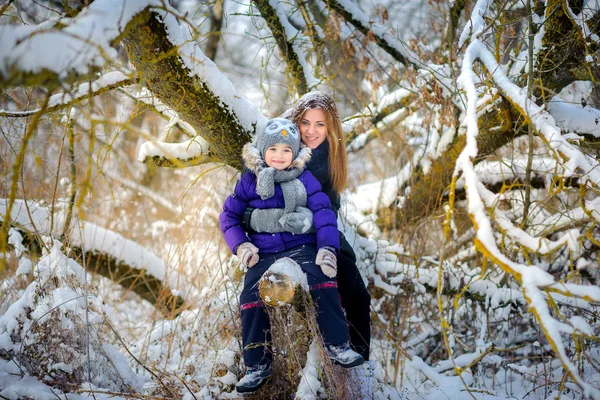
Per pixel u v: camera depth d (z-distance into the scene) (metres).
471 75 2.49
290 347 2.69
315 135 3.31
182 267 4.30
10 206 1.88
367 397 2.92
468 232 4.73
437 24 5.40
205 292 3.85
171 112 3.79
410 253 4.50
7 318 2.95
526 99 2.38
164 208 6.61
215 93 3.16
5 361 2.86
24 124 3.15
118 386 3.03
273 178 2.88
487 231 2.04
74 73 2.00
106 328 3.87
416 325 4.36
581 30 3.33
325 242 2.78
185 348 3.56
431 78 4.38
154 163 3.79
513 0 3.47
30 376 2.83
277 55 4.76
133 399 2.79
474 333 4.29
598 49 3.62
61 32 1.96
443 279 4.19
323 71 4.94
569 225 3.73
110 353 3.17
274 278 2.53
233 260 3.75
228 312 3.45
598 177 2.23
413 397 3.32
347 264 3.12
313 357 2.73
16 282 3.71
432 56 4.66
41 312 2.92
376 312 3.97
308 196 2.93
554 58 3.72
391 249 4.20
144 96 3.33
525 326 4.39
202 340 3.68
